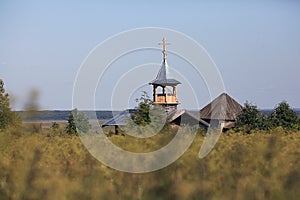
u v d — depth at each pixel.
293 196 22.12
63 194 22.73
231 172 23.11
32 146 25.84
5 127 33.00
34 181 23.39
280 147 24.77
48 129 36.75
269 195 22.17
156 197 22.69
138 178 23.11
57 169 23.78
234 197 22.09
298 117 69.62
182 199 22.22
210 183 22.66
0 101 43.47
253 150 24.20
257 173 23.28
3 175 23.83
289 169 23.03
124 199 22.72
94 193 22.69
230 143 25.25
